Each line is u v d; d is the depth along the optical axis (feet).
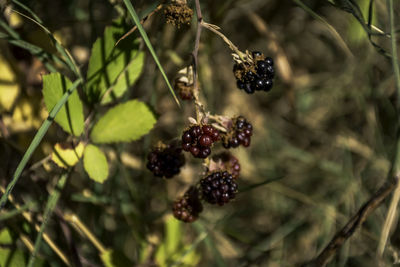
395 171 1.24
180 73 1.25
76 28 1.55
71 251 1.32
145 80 1.57
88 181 1.51
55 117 1.20
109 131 1.24
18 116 1.32
